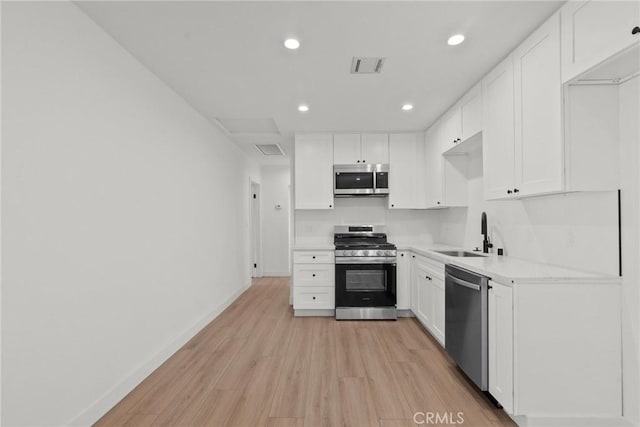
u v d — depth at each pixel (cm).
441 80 266
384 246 390
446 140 340
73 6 174
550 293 175
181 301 301
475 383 212
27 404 149
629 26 136
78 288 178
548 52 183
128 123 223
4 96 139
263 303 453
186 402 207
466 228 358
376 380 234
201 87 280
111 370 204
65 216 170
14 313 143
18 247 145
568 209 206
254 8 176
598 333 174
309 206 414
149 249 248
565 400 174
